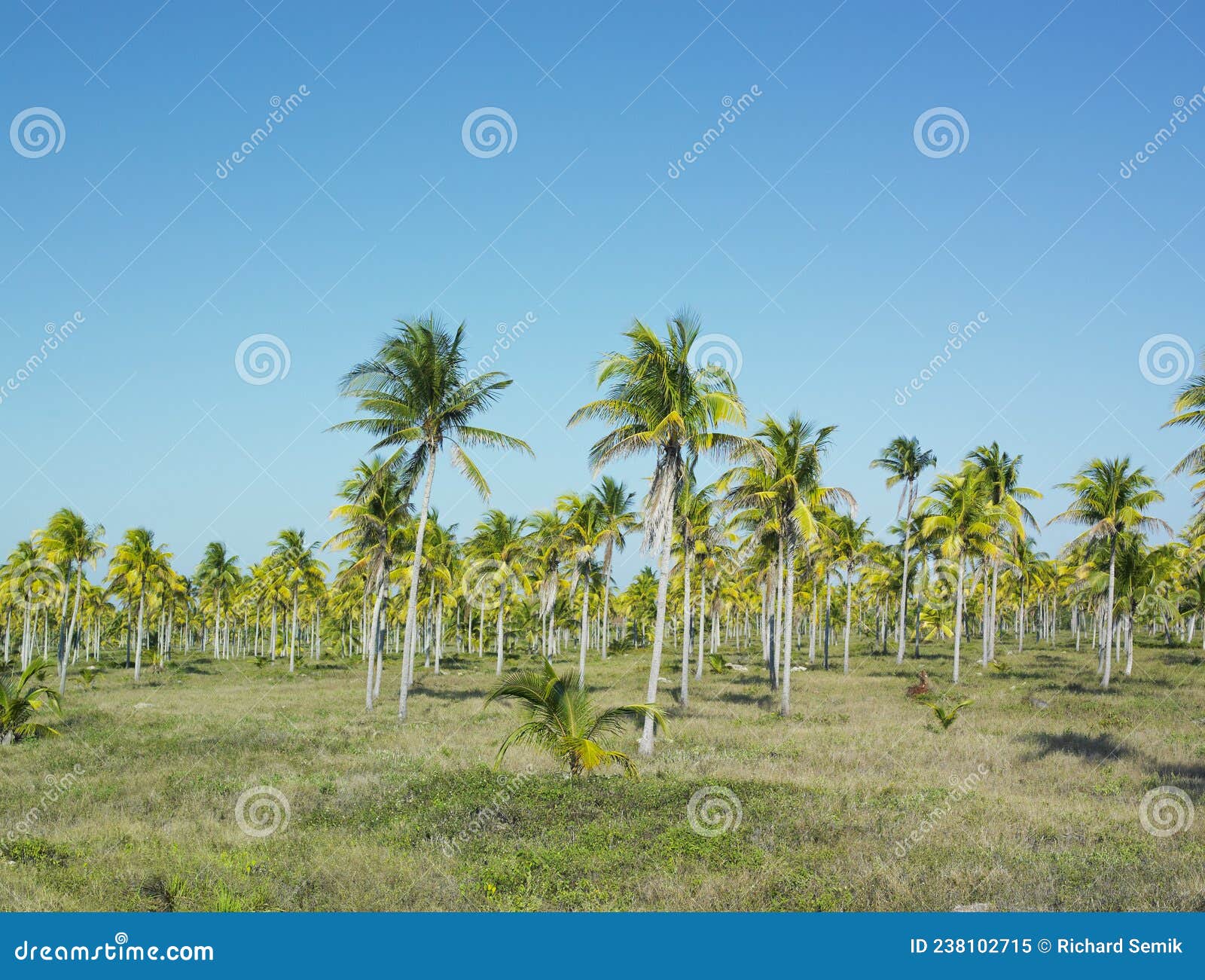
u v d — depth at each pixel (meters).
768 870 12.77
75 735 28.75
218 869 12.61
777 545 41.41
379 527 40.66
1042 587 76.25
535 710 20.53
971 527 46.25
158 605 64.00
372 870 12.66
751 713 34.12
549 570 51.94
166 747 25.42
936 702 37.03
